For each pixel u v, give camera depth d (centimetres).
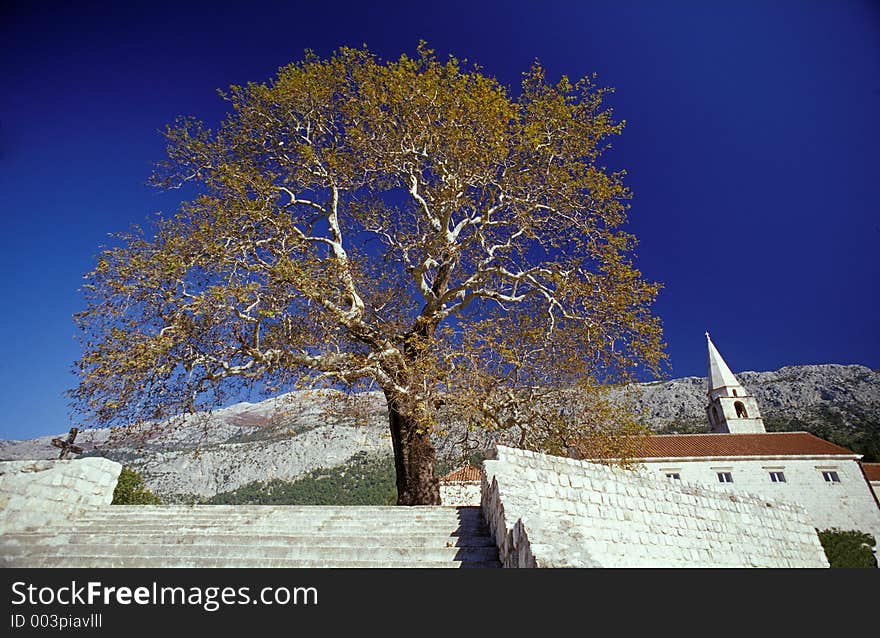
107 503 972
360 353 1547
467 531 805
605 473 941
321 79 1841
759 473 3612
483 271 1830
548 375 1573
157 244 1443
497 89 1655
